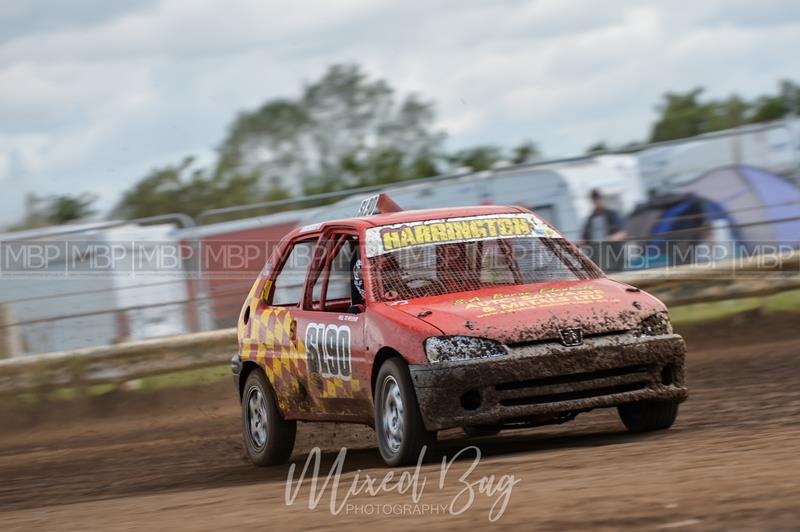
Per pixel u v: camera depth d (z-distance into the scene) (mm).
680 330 31547
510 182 32406
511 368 14719
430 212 18109
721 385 22766
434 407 14734
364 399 16406
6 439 28391
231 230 32219
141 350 31141
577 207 32156
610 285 16609
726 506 9602
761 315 31438
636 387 15523
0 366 30688
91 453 24203
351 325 16641
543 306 15523
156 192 57406
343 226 18188
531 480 12359
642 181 32312
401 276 16828
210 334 31453
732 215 31656
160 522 12367
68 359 30938
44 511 15594
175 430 26828
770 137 31656
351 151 63750
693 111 59500
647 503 10055
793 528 8641
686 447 13773
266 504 13078
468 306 15703
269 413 19125
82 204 51156
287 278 29844
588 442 16062
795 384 21219
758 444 13281
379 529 10422
